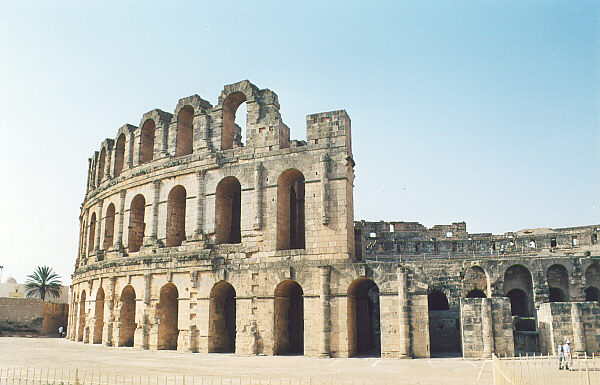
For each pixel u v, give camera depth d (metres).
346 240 46.69
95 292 64.50
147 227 58.66
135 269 57.31
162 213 57.56
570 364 35.16
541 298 66.69
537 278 67.50
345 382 30.83
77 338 70.12
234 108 58.34
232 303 54.69
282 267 48.06
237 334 48.62
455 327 54.59
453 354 46.94
